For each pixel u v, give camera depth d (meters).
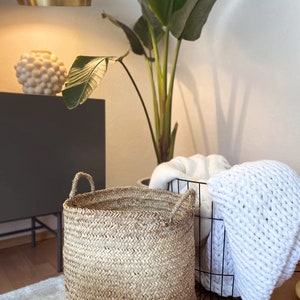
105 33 1.75
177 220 0.82
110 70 1.79
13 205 1.17
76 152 1.30
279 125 1.37
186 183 1.04
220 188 0.84
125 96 1.85
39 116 1.20
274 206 0.82
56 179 1.26
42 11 1.58
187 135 1.87
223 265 0.98
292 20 1.28
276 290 1.12
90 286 0.82
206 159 1.17
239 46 1.51
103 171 1.39
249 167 0.88
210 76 1.68
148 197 1.11
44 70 1.31
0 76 1.51
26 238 1.61
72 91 1.08
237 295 0.99
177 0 1.23
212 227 0.99
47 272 1.31
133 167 1.92
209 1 1.22
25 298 1.09
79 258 0.83
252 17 1.43
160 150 1.42
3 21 1.49
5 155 1.14
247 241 0.82
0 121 1.12
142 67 1.90
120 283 0.79
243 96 1.52
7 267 1.35
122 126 1.86
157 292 0.80
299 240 0.83
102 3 1.73
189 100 1.83
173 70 1.39
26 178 1.19
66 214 0.86
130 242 0.78
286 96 1.33
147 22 1.49
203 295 1.06
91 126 1.34
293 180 0.86
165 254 0.80
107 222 0.78
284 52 1.32
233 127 1.58
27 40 1.55
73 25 1.66
